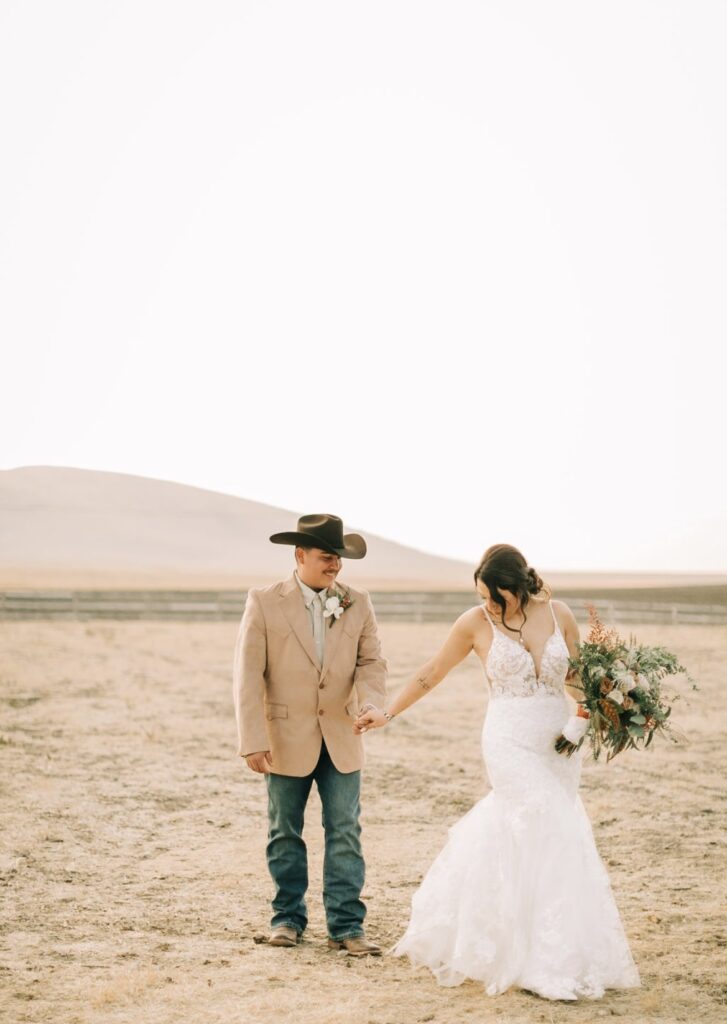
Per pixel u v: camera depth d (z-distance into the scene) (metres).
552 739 5.38
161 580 90.69
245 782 10.48
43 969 5.32
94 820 8.76
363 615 5.96
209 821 8.84
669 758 11.71
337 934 5.69
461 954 5.11
